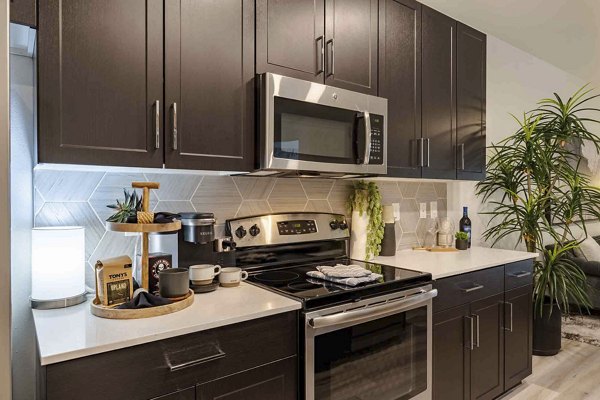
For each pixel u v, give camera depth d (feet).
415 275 6.27
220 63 5.12
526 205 10.37
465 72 8.69
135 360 3.60
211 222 5.45
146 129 4.57
